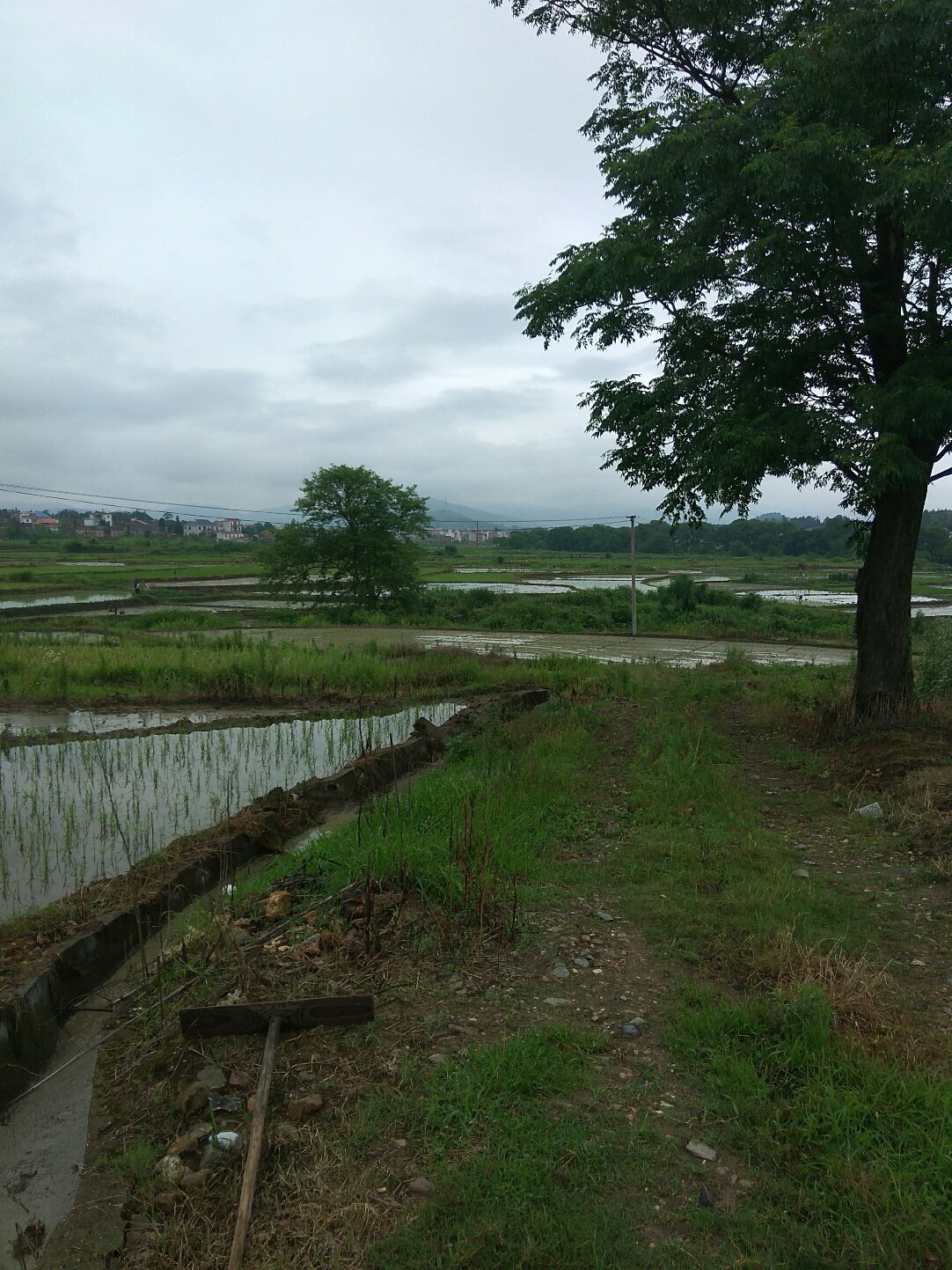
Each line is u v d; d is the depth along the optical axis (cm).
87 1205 309
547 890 567
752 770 915
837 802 783
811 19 983
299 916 522
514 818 700
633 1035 391
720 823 706
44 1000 433
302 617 3566
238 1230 271
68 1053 420
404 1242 271
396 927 497
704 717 1172
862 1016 394
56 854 699
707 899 548
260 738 1184
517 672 1700
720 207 910
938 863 604
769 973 441
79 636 2411
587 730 1066
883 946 488
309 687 1579
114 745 1136
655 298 971
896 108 857
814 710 1127
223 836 688
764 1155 311
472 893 518
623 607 3553
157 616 3241
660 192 940
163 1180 310
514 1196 289
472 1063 362
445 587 5403
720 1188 296
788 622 3228
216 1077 362
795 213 859
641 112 1048
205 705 1445
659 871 600
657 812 732
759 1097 340
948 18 767
